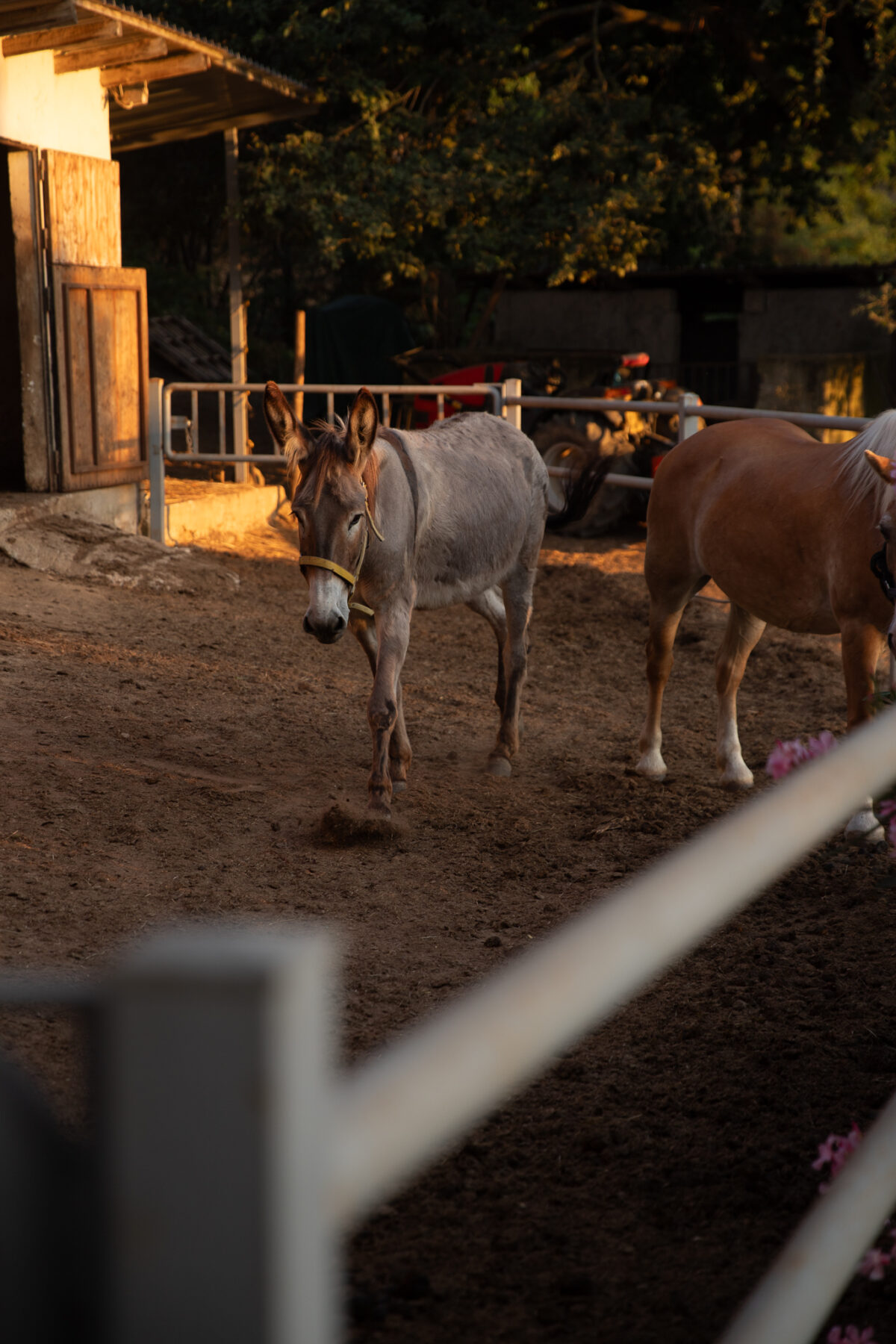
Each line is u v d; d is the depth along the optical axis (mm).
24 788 4781
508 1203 2609
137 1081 622
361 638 5621
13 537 9227
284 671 7441
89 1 9219
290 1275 642
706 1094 3070
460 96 19562
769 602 5312
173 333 20156
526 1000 834
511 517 5848
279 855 4578
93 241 10922
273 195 17969
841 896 4387
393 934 3996
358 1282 2326
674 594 5945
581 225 18047
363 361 17656
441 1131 749
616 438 13031
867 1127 2891
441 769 5906
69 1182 722
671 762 6254
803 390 19453
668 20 19938
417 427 17422
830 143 21281
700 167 19547
